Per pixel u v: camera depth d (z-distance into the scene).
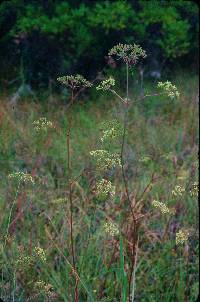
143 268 3.65
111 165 2.33
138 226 3.38
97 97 6.26
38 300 3.12
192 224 3.99
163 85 2.26
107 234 3.46
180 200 3.86
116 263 3.36
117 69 7.00
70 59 7.75
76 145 4.83
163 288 3.60
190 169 4.68
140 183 4.33
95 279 3.23
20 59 7.60
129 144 5.17
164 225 3.95
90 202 3.96
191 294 3.53
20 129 4.58
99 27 7.82
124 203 4.00
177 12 8.80
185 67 9.01
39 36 7.68
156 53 8.27
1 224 3.15
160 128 6.00
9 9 7.93
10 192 3.75
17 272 3.06
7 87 7.07
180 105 6.67
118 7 7.74
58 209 3.89
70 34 7.88
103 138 2.27
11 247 3.11
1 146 4.17
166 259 3.67
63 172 4.58
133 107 6.05
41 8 7.91
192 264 3.75
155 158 4.79
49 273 3.34
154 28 8.40
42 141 4.57
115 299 3.00
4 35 7.89
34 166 4.35
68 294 3.10
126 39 7.82
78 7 8.18
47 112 5.38
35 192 3.96
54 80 6.95
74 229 3.61
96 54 7.71
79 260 3.37
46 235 3.52
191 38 9.09
